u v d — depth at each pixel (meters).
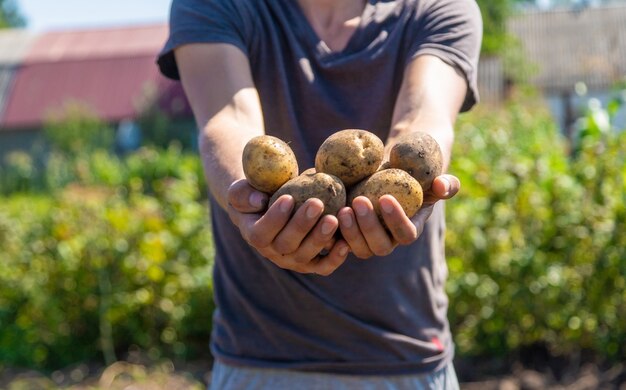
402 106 2.26
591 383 4.95
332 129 2.38
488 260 5.10
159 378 5.48
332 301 2.34
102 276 5.82
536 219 5.10
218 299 2.50
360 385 2.35
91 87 29.88
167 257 5.86
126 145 28.42
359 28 2.38
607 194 5.02
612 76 19.80
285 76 2.38
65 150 26.52
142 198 6.26
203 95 2.31
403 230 1.77
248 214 1.90
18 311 5.98
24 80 30.39
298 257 1.82
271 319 2.37
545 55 31.77
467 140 8.35
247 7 2.39
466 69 2.35
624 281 4.95
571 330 5.09
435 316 2.45
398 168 1.93
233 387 2.43
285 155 1.88
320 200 1.77
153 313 5.87
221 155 2.13
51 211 6.14
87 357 5.92
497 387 4.96
